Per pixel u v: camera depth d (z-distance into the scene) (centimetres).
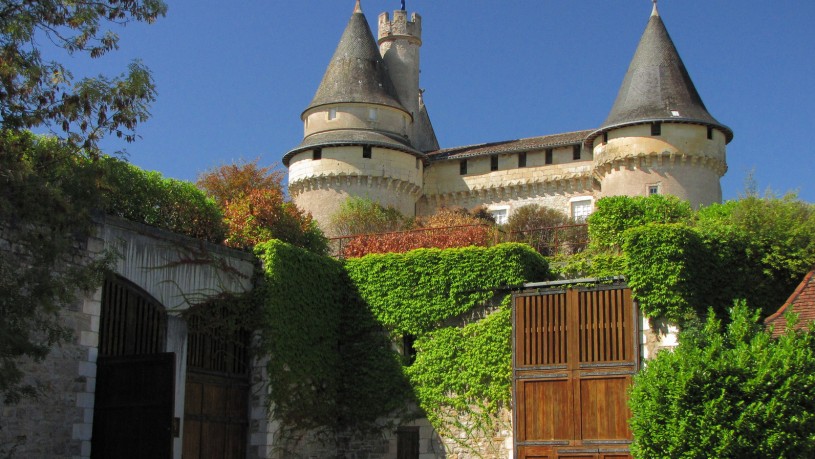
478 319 2845
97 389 2264
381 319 2959
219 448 2620
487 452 2736
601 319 2641
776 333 2295
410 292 2934
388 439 2872
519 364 2730
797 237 2625
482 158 5794
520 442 2667
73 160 1981
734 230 2647
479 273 2844
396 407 2880
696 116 5141
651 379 2194
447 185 5862
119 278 2369
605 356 2611
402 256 2973
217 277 2659
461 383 2808
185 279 2561
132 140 1983
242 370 2733
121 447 2211
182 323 2536
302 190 5569
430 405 2839
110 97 1905
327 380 2914
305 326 2858
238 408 2697
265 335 2728
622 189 5150
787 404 2048
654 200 3030
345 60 5797
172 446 2167
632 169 5141
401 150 5534
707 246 2603
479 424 2761
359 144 5447
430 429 2825
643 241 2581
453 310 2859
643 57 5391
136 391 2225
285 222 3403
